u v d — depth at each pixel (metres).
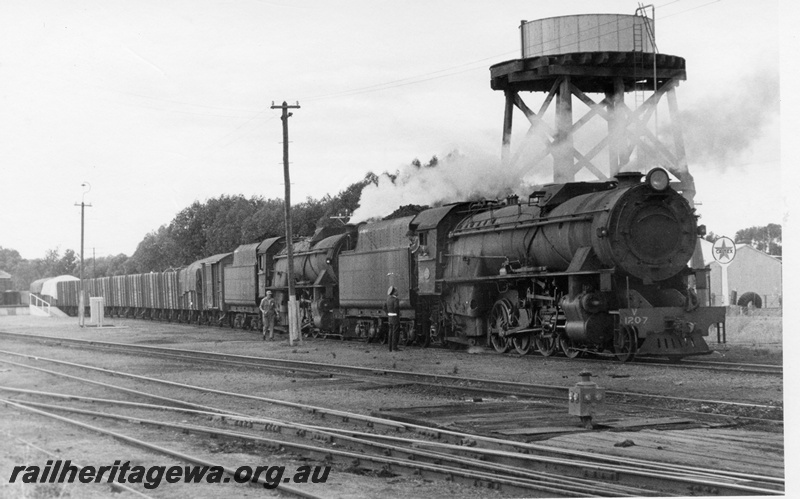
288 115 35.66
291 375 22.52
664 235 22.88
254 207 73.12
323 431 13.47
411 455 11.62
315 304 39.00
